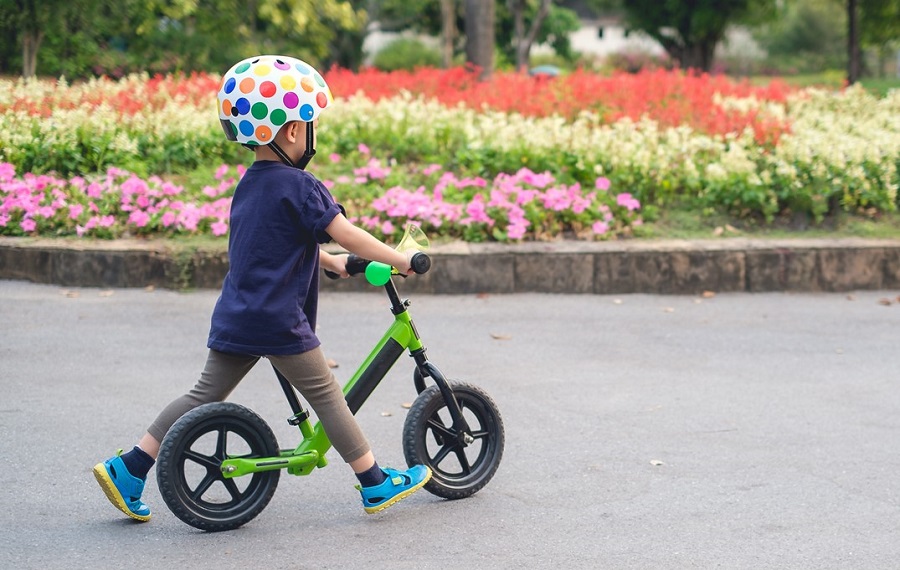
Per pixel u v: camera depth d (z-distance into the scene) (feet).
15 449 15.47
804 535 12.95
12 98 38.86
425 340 22.61
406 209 27.94
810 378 20.25
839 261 28.04
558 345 22.41
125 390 18.58
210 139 34.09
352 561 11.99
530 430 17.02
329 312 24.73
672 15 102.89
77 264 26.53
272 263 12.21
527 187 30.58
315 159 33.42
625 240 28.60
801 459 15.78
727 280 27.71
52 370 19.67
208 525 12.64
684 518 13.44
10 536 12.48
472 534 12.85
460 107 39.55
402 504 13.89
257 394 18.67
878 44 96.22
